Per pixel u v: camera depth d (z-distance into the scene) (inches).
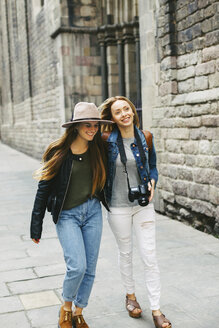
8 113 1042.7
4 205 308.5
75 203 105.0
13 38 855.1
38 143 654.5
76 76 473.7
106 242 201.3
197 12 215.8
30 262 175.5
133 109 114.1
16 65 853.2
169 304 128.3
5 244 205.3
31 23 640.4
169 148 247.1
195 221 224.8
